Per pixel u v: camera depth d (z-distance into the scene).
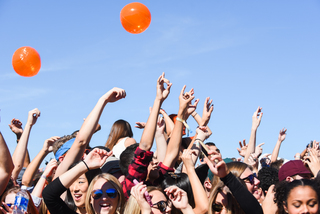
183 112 5.13
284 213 3.98
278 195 4.02
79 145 4.42
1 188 3.31
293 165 5.09
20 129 6.42
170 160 5.15
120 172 5.38
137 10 4.55
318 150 5.96
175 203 4.06
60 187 3.97
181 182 4.87
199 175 5.82
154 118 4.84
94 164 4.02
